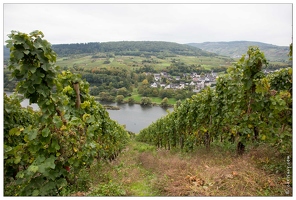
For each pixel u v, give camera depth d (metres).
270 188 4.45
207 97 8.85
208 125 9.13
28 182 4.11
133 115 55.72
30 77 3.96
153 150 14.43
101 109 9.53
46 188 4.05
